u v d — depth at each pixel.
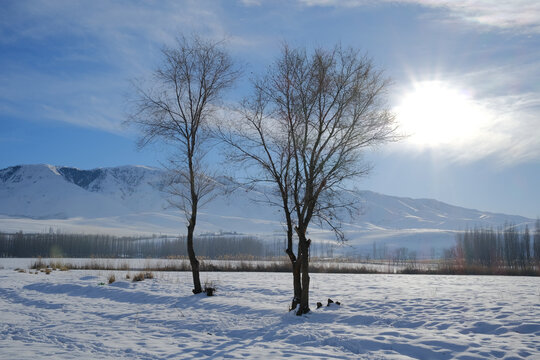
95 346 11.15
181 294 20.33
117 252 156.38
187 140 20.56
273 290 21.69
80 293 22.27
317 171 14.91
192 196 20.69
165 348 11.02
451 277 34.50
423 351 10.22
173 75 20.33
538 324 11.75
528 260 70.75
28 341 11.72
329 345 11.20
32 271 36.22
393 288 23.16
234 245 170.25
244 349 10.83
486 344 10.41
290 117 15.56
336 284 26.31
